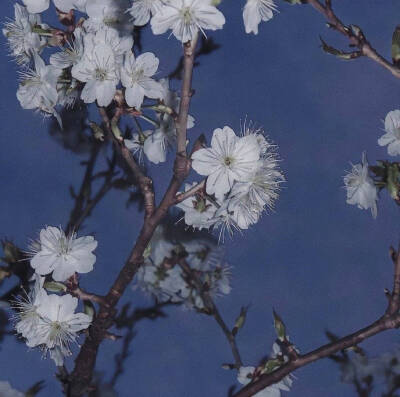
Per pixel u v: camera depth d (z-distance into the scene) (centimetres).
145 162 133
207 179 119
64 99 124
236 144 119
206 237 131
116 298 122
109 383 132
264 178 119
